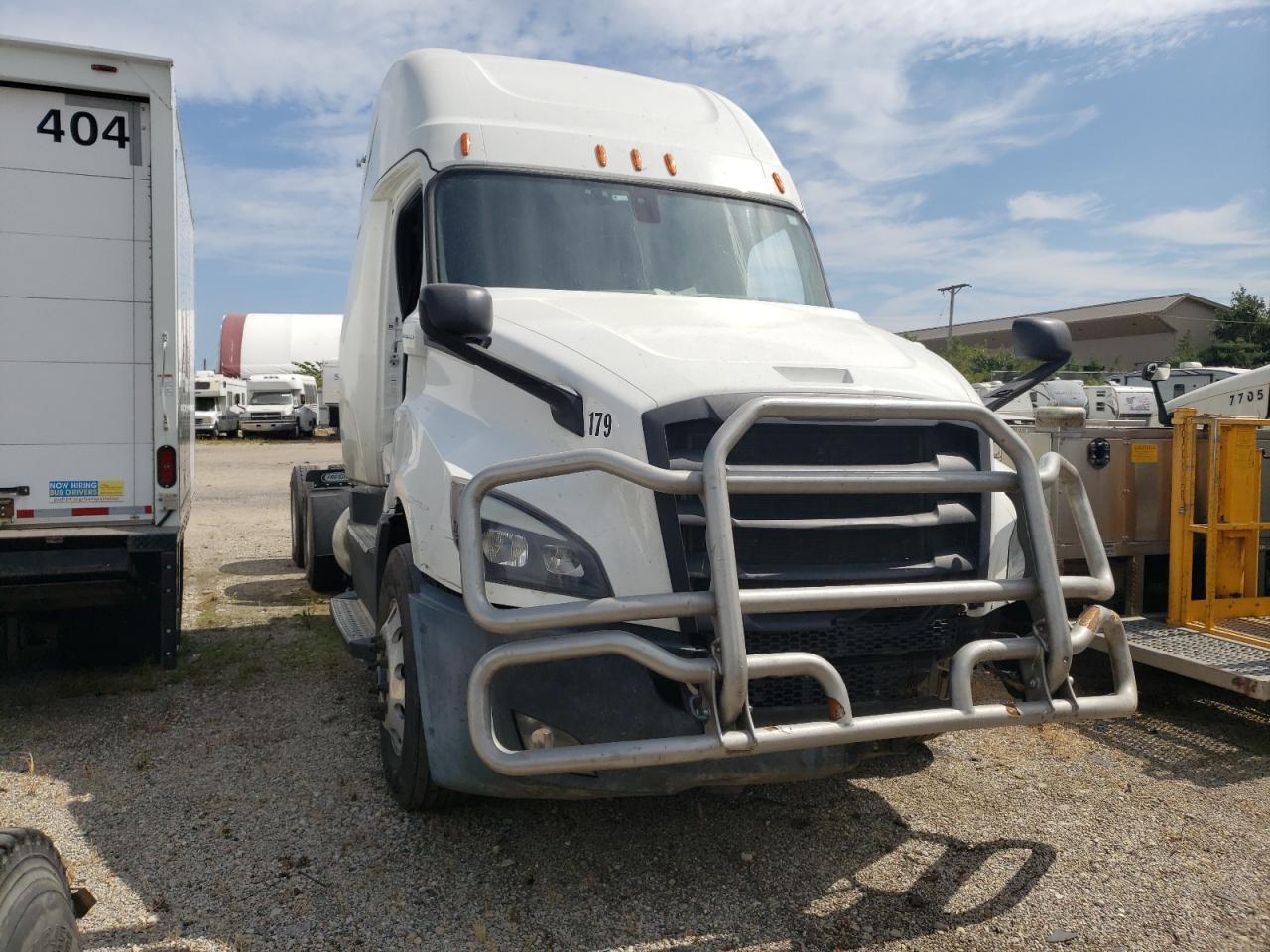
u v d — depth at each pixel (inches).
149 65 226.1
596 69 233.8
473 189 196.4
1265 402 390.0
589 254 195.3
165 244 229.0
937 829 163.9
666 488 122.6
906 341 179.8
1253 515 241.1
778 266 211.9
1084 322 3196.4
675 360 145.2
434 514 150.9
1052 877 148.5
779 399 127.6
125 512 231.1
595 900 141.2
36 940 82.5
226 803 172.4
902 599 127.6
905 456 144.0
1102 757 196.5
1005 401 168.7
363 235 259.6
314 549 344.2
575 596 132.3
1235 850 157.2
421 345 185.2
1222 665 204.2
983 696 217.8
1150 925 135.7
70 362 225.5
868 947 130.5
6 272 220.2
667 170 212.8
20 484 222.5
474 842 157.9
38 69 217.8
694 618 129.3
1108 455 249.4
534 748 133.0
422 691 142.6
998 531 150.9
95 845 156.8
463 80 213.8
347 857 153.0
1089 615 141.1
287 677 246.5
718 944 130.9
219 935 131.9
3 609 221.6
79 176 224.4
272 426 1611.7
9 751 197.3
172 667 239.1
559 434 145.2
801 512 137.8
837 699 123.2
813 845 158.1
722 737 119.3
